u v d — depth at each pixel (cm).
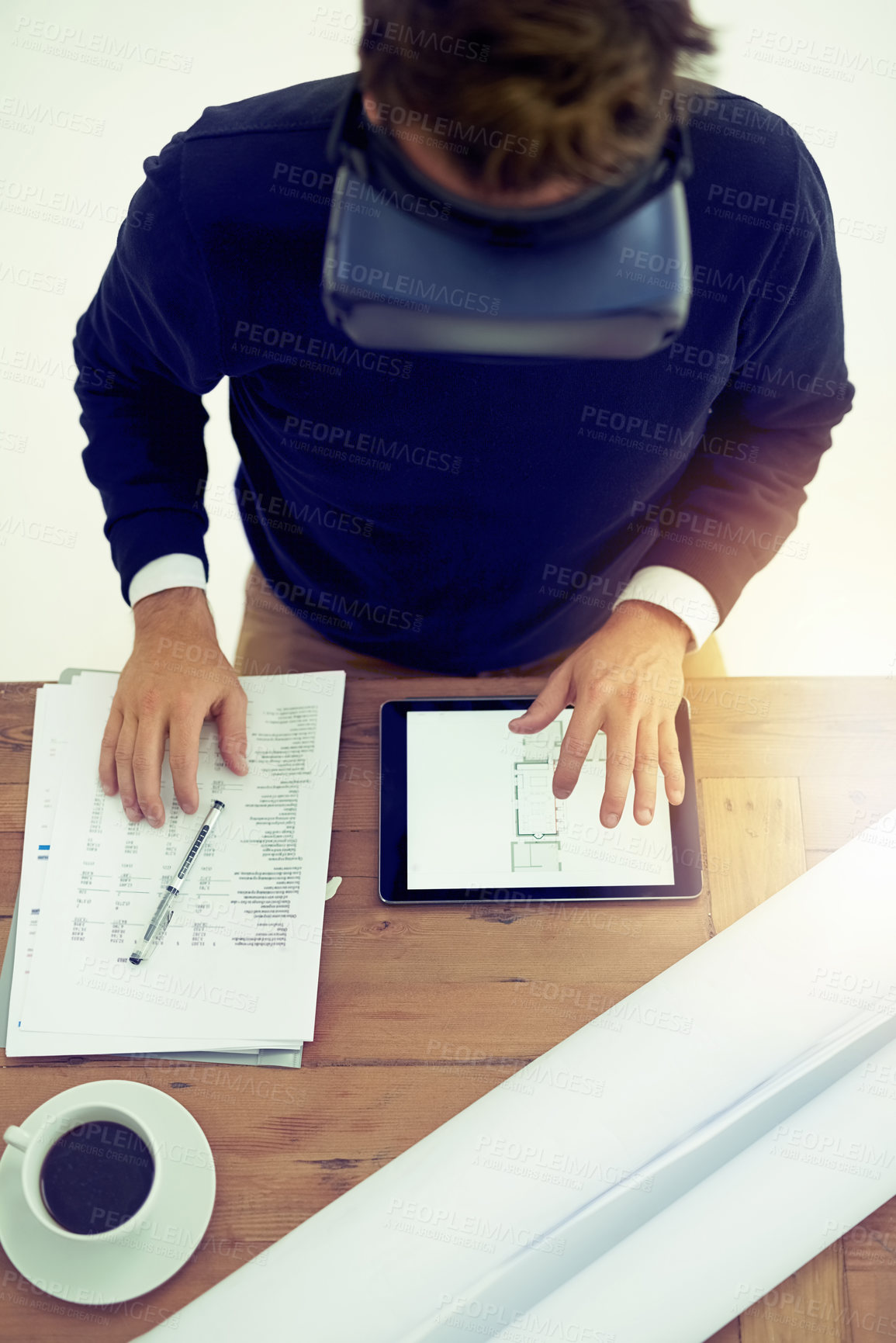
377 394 92
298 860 88
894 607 201
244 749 92
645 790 86
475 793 90
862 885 75
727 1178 63
